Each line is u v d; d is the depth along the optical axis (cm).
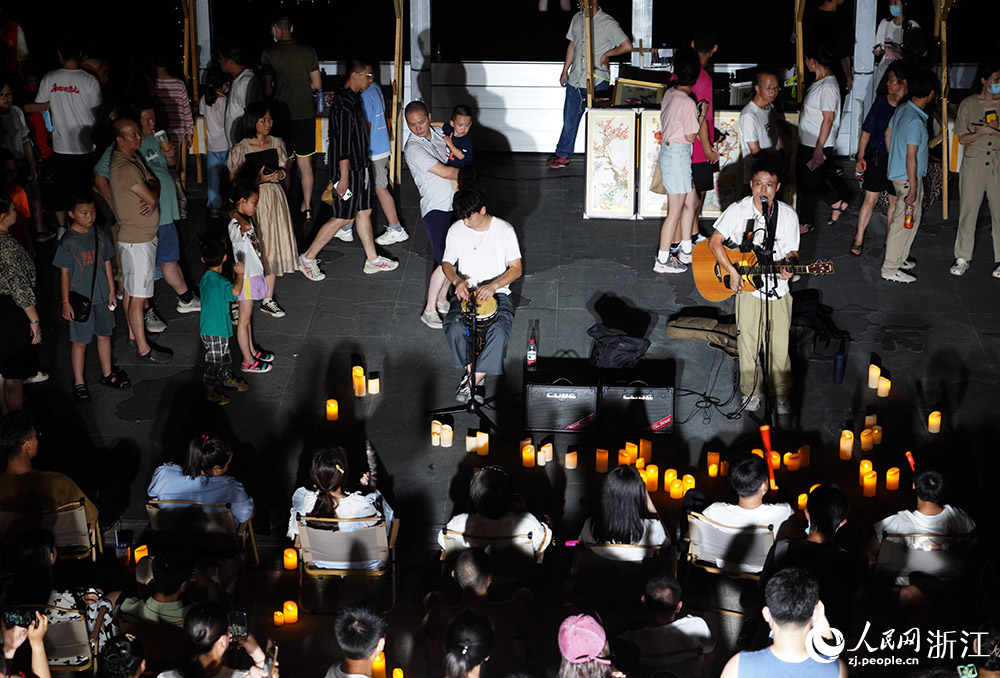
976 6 1560
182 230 1141
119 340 958
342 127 975
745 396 851
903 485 779
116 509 750
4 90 1023
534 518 643
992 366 899
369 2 1716
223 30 1595
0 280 770
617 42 1209
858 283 1018
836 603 575
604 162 1133
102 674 543
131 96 1091
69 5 1614
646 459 801
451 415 859
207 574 641
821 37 1217
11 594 585
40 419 855
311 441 832
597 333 877
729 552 649
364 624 512
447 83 1290
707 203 1151
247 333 897
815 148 1071
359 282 1042
